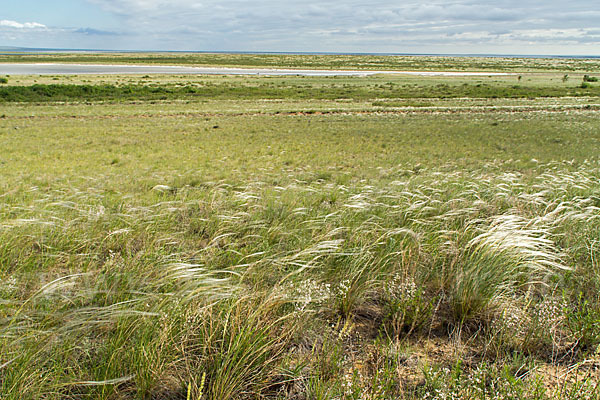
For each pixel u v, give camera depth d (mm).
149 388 2049
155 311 2377
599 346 2303
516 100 54438
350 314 2910
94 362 2137
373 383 1959
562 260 3508
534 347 2492
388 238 3836
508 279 3178
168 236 4379
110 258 3688
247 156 19172
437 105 49250
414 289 2883
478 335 2703
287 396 2105
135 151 20188
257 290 2889
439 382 2051
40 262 3678
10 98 47125
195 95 58312
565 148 21281
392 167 15555
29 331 2219
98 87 57000
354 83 81625
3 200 7449
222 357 2162
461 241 3898
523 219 4387
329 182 12203
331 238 4156
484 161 17562
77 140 23344
